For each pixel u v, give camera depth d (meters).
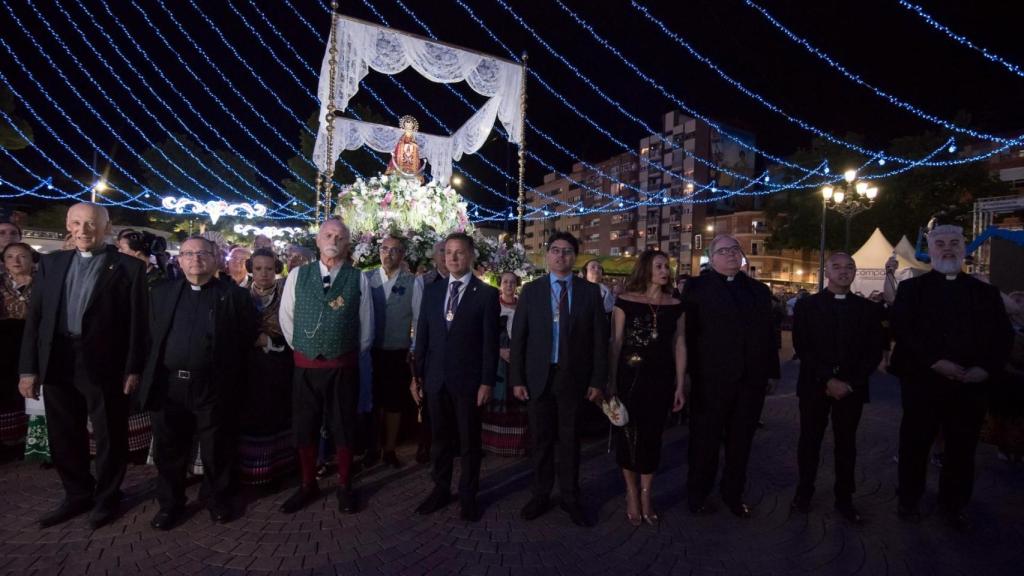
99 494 3.29
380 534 3.25
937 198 25.19
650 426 3.46
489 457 4.82
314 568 2.84
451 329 3.53
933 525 3.59
